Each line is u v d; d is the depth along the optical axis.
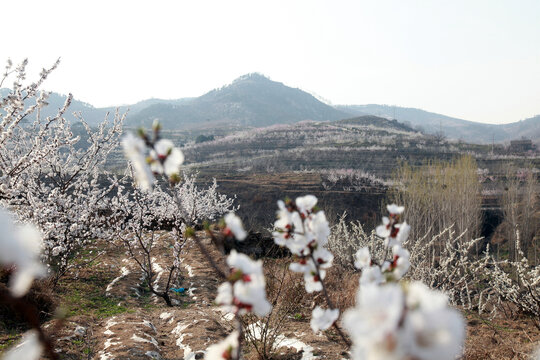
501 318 9.88
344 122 155.12
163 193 14.90
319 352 6.01
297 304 8.20
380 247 10.97
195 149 102.50
